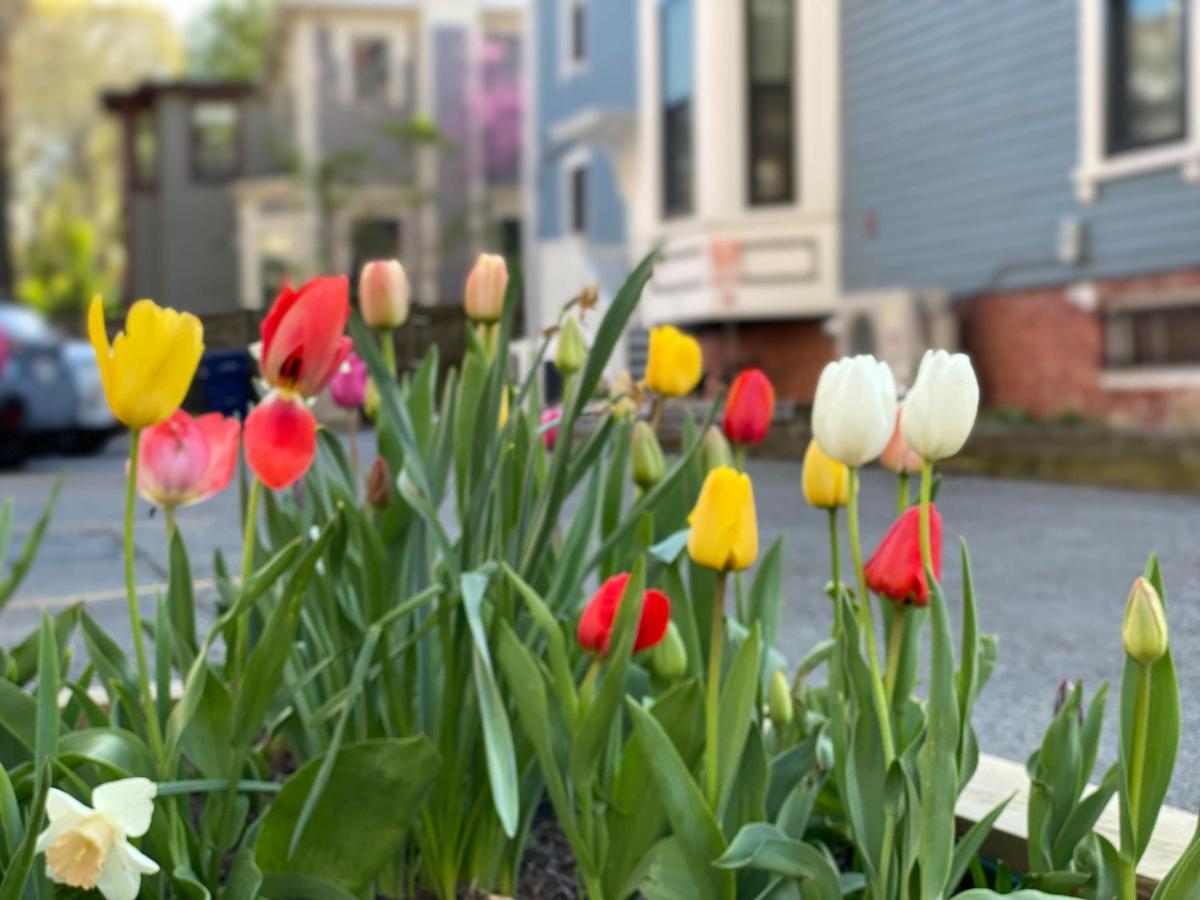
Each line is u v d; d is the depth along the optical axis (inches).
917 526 50.6
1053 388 458.9
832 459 52.1
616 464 72.0
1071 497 256.2
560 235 773.9
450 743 65.2
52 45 1251.2
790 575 166.1
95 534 196.9
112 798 45.8
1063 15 444.8
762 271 549.6
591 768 54.4
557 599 66.6
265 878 54.4
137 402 49.4
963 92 487.5
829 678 64.3
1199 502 238.8
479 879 67.0
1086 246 443.2
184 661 61.2
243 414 84.6
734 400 67.3
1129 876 49.1
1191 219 409.4
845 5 539.2
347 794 54.9
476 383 68.7
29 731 52.2
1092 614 147.0
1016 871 65.4
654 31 589.0
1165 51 418.6
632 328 97.3
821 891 49.7
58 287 1374.3
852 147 542.0
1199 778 69.4
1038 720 107.0
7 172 1212.5
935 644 47.3
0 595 74.9
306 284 52.6
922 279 511.5
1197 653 80.2
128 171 1235.9
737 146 549.6
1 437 404.5
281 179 1155.9
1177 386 417.7
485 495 64.0
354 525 64.1
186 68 1244.5
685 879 54.7
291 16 1139.9
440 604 62.6
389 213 1129.4
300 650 75.0
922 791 47.9
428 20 1141.1
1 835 49.7
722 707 54.3
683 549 61.9
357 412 84.6
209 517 191.0
